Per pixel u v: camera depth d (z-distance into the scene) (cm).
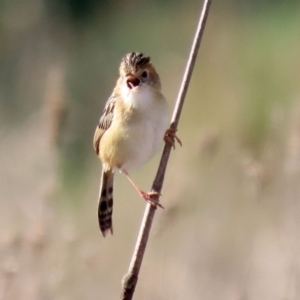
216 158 1550
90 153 2062
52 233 1361
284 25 2689
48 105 1515
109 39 2942
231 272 1384
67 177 1911
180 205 1374
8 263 1287
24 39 2647
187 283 1363
